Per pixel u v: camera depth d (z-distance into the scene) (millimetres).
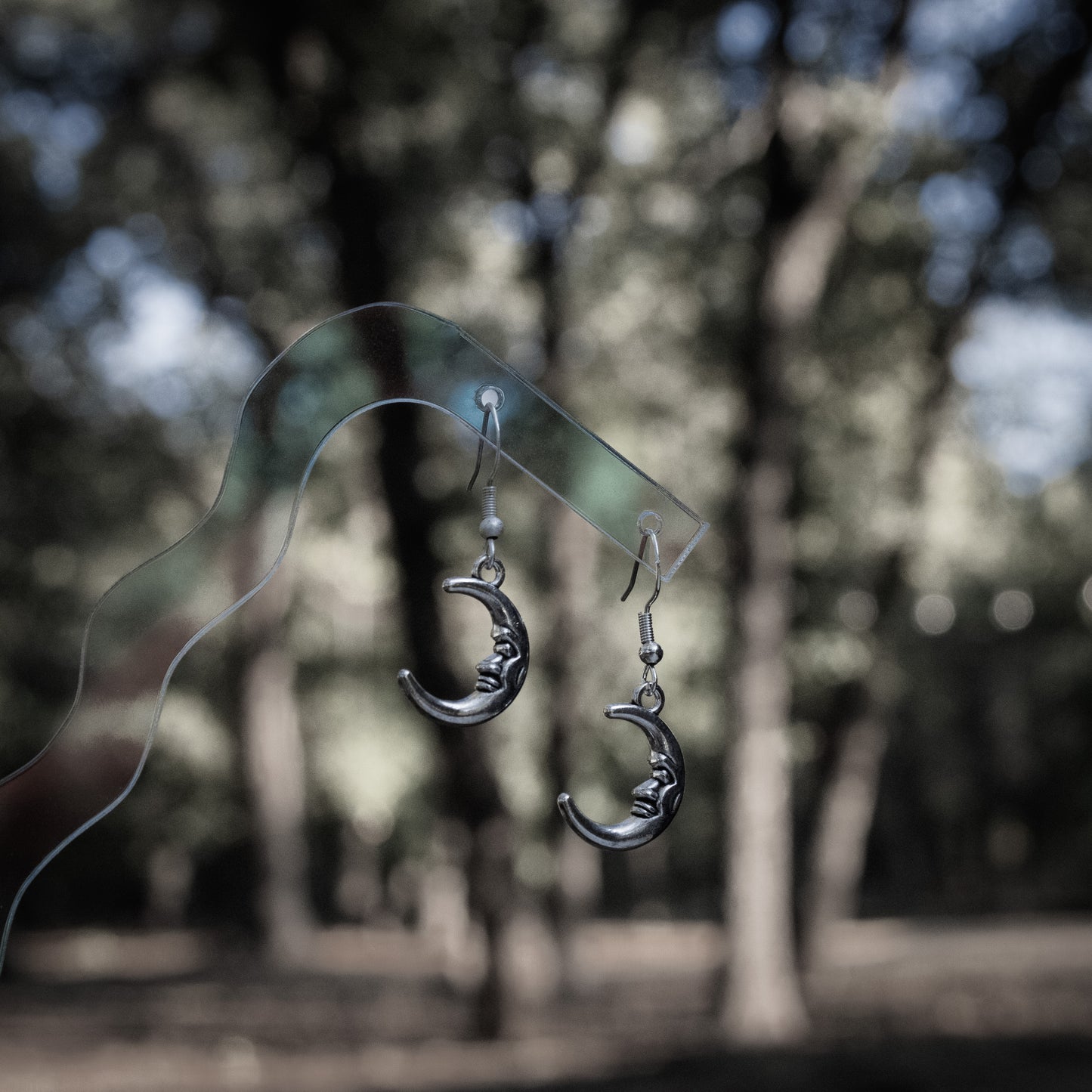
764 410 13812
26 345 19438
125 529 22891
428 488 15586
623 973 22891
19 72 15484
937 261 15164
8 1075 13141
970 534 17578
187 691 26891
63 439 20641
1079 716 32094
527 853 20484
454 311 16000
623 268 15883
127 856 35531
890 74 13539
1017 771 36375
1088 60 13648
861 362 15383
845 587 16016
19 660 22766
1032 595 26719
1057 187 14812
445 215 14812
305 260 16875
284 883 27047
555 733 17391
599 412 16375
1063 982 17375
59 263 18688
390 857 35375
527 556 17906
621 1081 10328
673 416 16578
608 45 14094
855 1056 10523
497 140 14086
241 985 22969
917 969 20219
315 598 25547
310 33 12641
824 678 15750
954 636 33656
